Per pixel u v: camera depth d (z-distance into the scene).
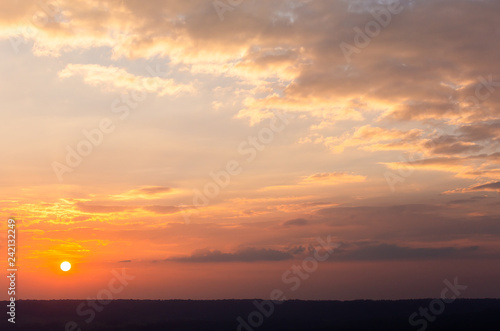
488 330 50.84
